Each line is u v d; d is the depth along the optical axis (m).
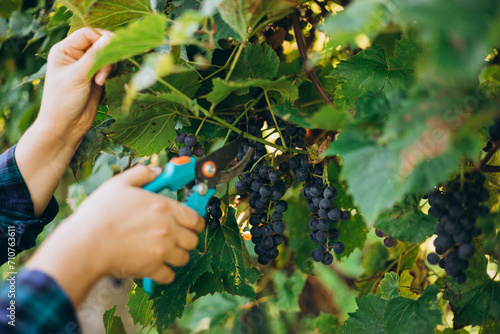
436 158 0.74
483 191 0.93
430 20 0.54
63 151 1.22
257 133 1.28
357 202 0.79
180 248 0.91
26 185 1.21
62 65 1.15
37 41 1.70
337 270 2.36
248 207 1.56
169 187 1.00
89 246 0.79
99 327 1.81
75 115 1.16
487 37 0.55
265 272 2.11
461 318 1.16
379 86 1.17
